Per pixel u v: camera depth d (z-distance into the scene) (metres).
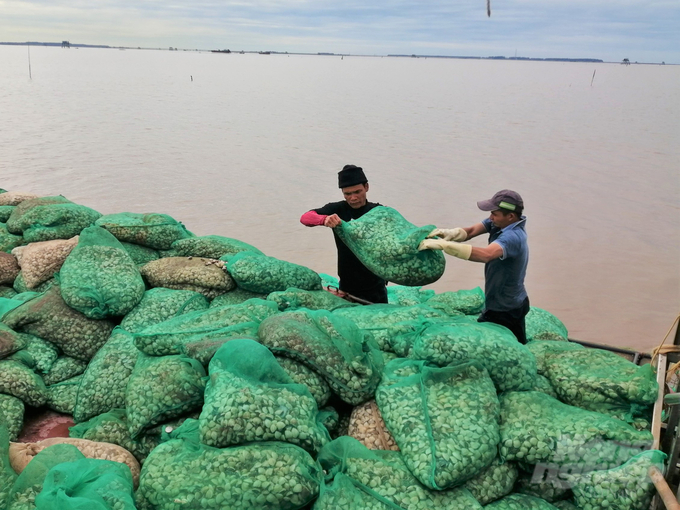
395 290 6.48
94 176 20.59
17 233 6.35
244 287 5.28
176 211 16.27
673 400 3.05
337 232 4.77
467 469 3.04
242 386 3.34
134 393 3.67
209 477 3.00
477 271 12.32
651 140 35.59
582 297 11.29
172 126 38.09
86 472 3.04
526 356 3.69
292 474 2.99
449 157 27.14
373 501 2.97
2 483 3.13
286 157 26.36
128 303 4.84
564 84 150.38
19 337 4.53
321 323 3.93
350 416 3.76
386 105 63.78
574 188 20.58
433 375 3.55
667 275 12.45
